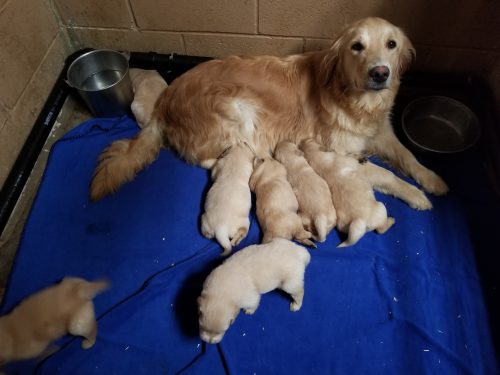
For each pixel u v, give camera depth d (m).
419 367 0.73
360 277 0.83
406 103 1.13
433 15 0.95
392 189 0.91
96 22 1.11
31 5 0.98
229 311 0.66
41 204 0.94
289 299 0.80
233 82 0.91
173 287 0.82
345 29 0.79
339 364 0.74
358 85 0.77
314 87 0.90
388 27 0.75
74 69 1.09
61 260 0.87
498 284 0.81
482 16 0.93
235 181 0.84
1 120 0.92
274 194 0.82
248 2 0.98
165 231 0.90
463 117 1.03
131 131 1.08
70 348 0.76
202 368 0.74
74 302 0.73
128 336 0.77
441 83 1.08
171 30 1.09
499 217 0.90
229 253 0.83
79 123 1.14
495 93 1.02
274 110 0.94
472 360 0.73
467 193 0.93
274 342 0.76
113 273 0.85
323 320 0.78
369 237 0.88
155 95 1.04
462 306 0.79
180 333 0.78
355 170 0.85
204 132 0.94
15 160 0.98
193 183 0.97
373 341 0.76
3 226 0.92
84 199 0.95
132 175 0.95
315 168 0.87
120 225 0.91
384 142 0.96
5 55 0.91
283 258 0.71
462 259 0.85
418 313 0.78
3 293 0.85
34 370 0.74
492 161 0.97
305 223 0.84
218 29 1.07
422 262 0.84
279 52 1.11
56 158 1.01
